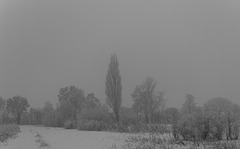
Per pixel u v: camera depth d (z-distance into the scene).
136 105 55.16
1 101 82.00
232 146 12.89
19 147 19.22
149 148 14.36
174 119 20.98
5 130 33.25
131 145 16.33
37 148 18.19
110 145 17.61
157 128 22.59
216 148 13.19
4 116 75.69
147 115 48.38
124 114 43.84
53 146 18.72
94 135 26.88
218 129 16.20
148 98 54.78
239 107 48.66
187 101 56.19
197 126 16.30
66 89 62.72
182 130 16.62
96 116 42.94
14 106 78.06
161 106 54.94
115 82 45.41
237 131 16.41
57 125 58.28
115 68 45.53
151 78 55.38
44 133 33.75
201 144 14.53
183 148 13.78
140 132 24.48
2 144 21.92
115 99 44.94
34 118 76.62
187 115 17.44
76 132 34.12
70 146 18.33
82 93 63.28
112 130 34.28
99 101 64.56
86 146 17.89
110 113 45.06
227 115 16.86
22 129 46.88
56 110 59.94
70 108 58.53
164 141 16.25
